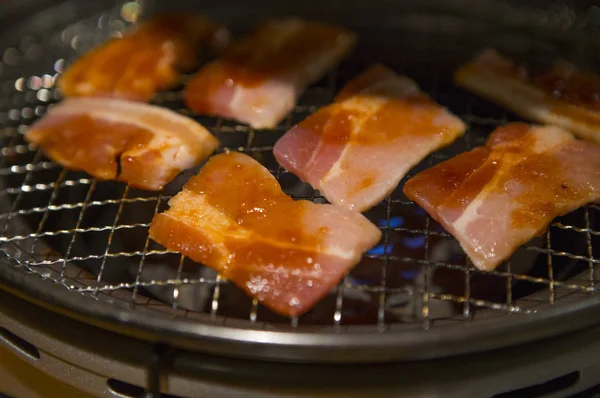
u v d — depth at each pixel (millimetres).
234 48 469
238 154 413
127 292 374
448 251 415
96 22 504
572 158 404
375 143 413
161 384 365
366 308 404
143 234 418
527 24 491
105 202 404
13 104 464
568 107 432
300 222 387
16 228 398
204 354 363
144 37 473
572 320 359
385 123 420
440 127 418
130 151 415
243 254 380
